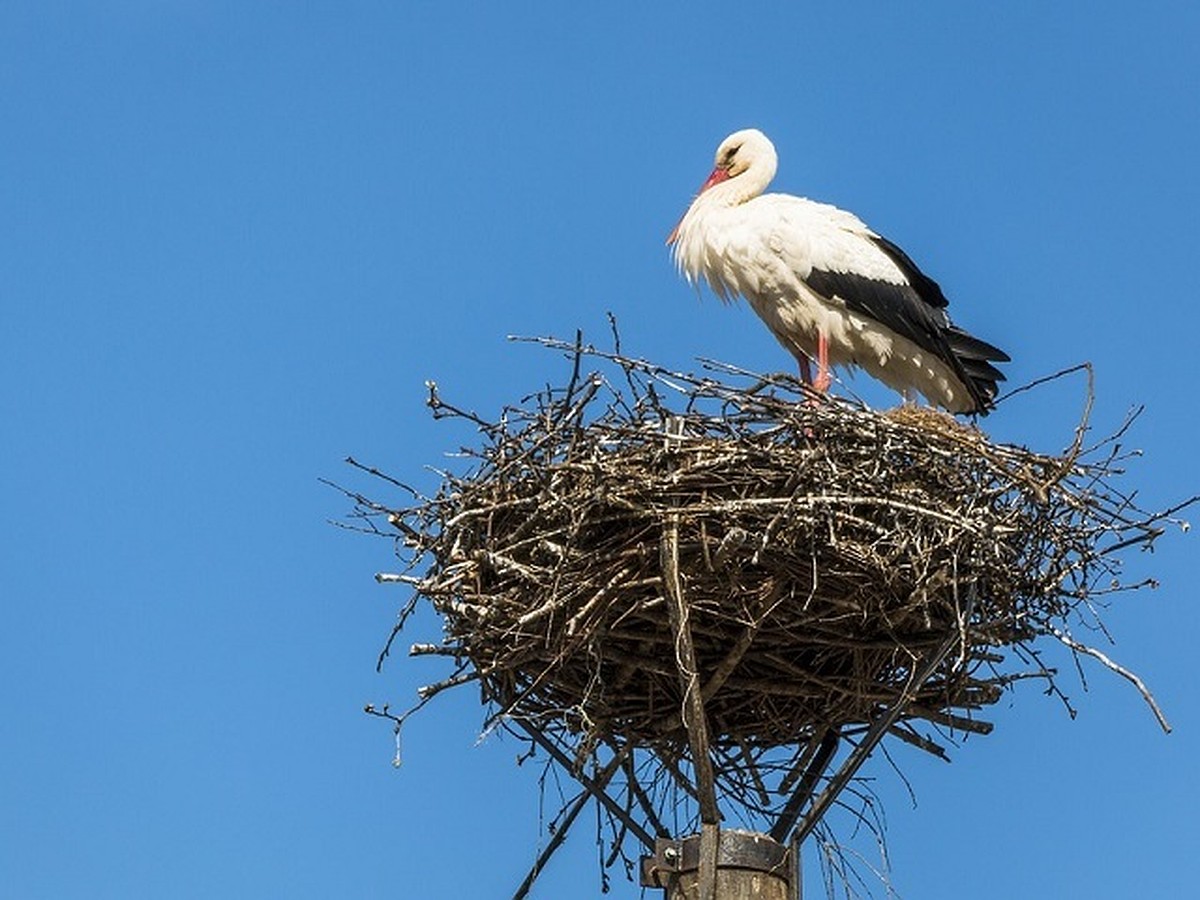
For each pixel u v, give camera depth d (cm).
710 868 1090
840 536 1189
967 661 1237
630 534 1187
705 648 1218
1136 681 1119
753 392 1232
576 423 1228
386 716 1216
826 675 1245
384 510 1252
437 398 1241
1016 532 1213
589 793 1273
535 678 1242
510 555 1215
